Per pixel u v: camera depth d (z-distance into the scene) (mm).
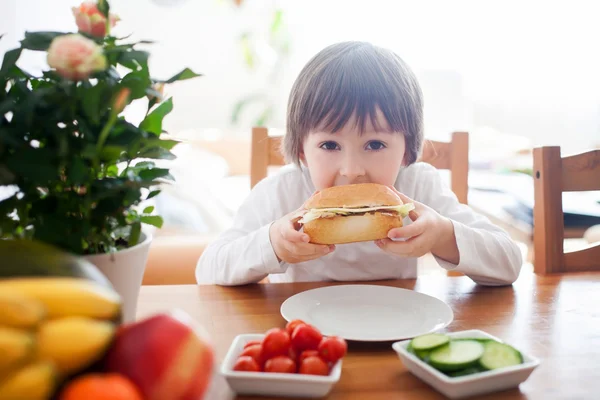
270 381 542
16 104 604
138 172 697
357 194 904
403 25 3979
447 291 976
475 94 4023
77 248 609
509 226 2375
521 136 4082
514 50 3959
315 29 4090
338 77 1028
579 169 1200
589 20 3850
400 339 689
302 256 949
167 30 3984
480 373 550
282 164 1462
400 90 1056
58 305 391
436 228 959
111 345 415
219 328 768
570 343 713
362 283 1024
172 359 400
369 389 576
